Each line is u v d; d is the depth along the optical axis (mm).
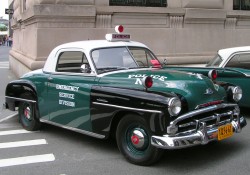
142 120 4902
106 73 5684
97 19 11906
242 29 14852
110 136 5754
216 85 5457
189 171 4883
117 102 5113
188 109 4852
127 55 6234
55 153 5824
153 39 12906
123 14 12328
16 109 8297
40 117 6805
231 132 5227
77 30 11617
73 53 6176
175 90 4945
